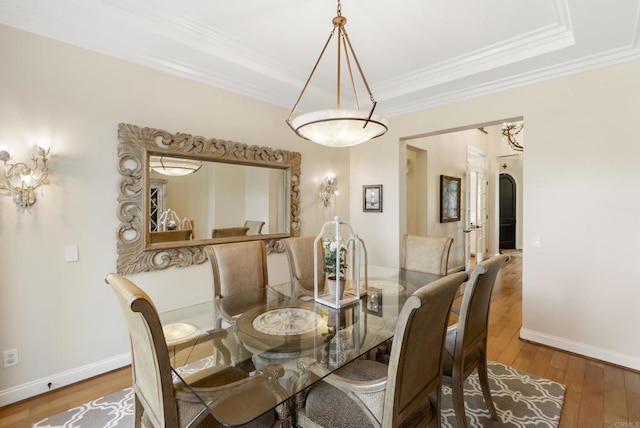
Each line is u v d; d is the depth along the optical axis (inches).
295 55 119.6
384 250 177.6
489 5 89.4
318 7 90.7
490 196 318.7
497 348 119.2
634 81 102.0
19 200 85.7
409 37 107.1
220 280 99.3
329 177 176.9
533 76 120.6
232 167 136.5
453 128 149.5
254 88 138.6
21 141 86.3
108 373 101.7
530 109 123.6
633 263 102.3
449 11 92.3
